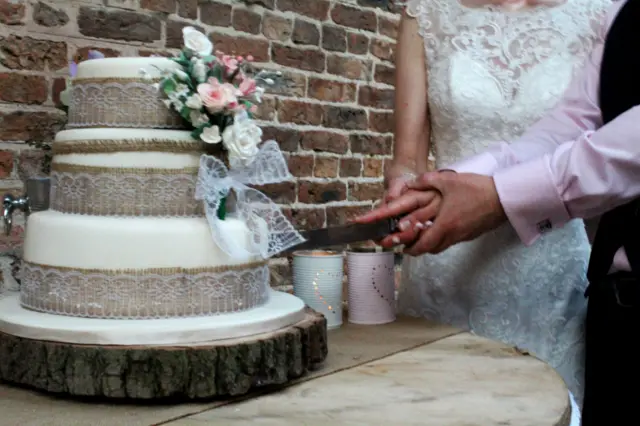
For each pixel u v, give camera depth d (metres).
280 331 0.97
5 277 1.29
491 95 1.26
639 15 1.07
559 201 0.99
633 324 1.00
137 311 0.94
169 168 0.98
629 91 1.05
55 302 0.97
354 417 0.83
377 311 1.37
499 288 1.30
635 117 0.96
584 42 1.28
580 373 1.26
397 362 1.08
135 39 1.67
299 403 0.89
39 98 1.52
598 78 1.17
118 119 1.00
